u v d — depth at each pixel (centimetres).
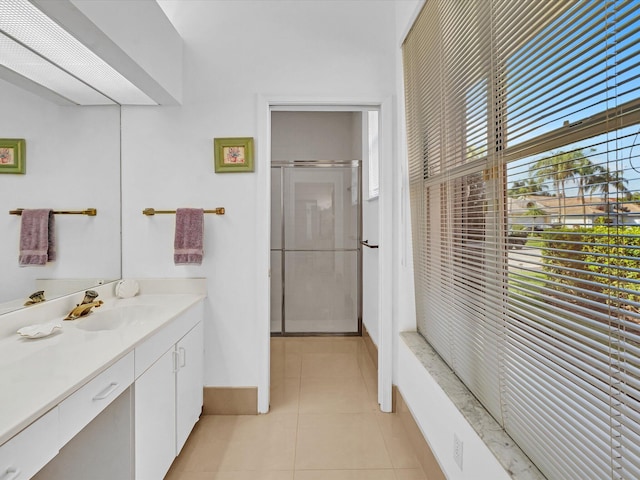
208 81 230
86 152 201
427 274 199
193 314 211
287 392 266
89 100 204
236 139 228
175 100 221
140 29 175
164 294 231
